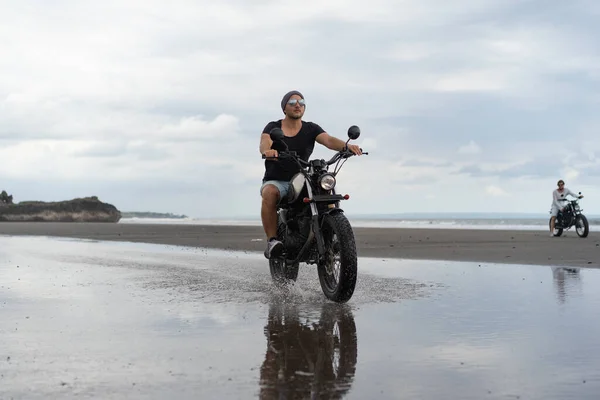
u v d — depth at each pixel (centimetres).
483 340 326
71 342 329
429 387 239
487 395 229
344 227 472
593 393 230
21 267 770
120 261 854
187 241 1369
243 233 1784
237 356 294
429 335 340
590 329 353
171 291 538
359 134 530
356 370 266
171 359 289
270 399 226
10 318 405
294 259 550
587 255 863
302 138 573
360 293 514
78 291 540
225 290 543
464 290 525
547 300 463
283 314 416
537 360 282
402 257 878
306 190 519
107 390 240
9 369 274
